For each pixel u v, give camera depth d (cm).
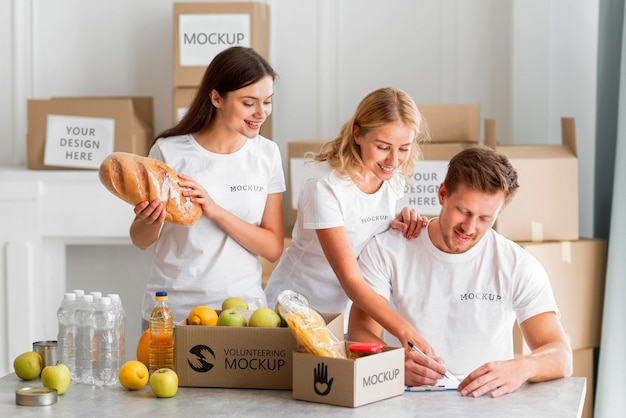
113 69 439
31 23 438
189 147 266
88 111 397
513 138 408
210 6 395
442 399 206
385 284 246
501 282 241
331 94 429
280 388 213
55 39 439
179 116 396
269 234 270
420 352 219
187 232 263
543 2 400
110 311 219
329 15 427
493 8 416
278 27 429
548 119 406
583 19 404
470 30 418
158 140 270
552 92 407
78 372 220
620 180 358
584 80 406
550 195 358
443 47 421
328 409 198
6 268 404
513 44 407
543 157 357
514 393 211
